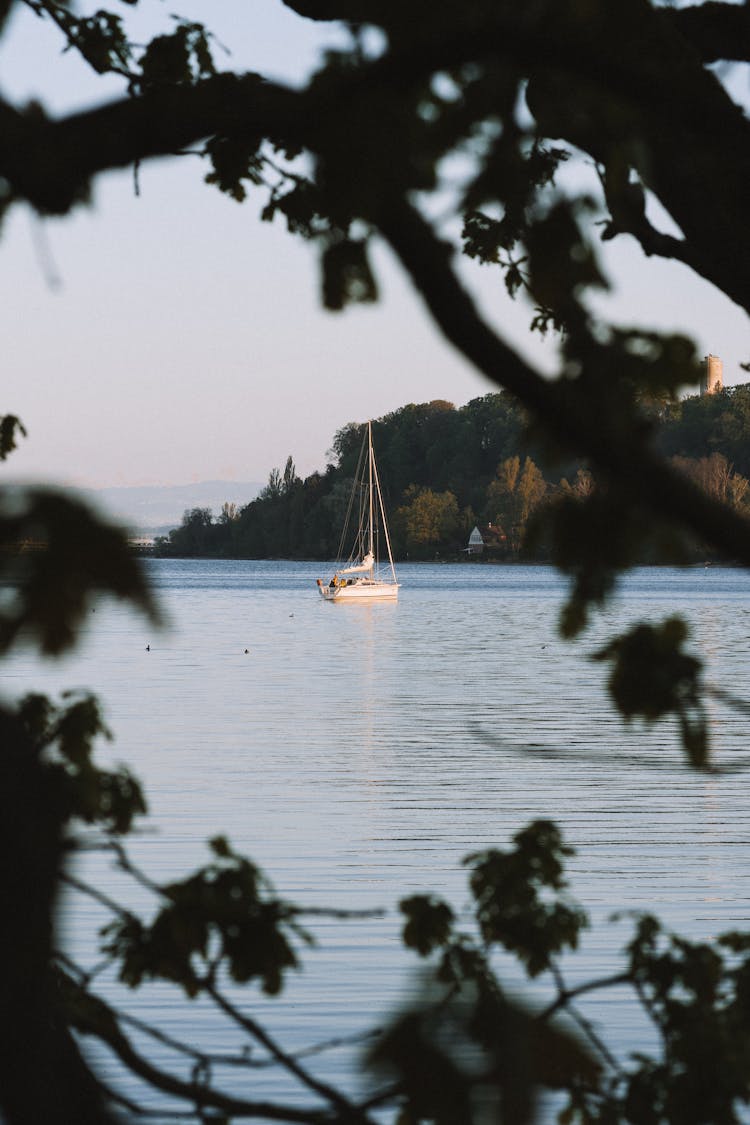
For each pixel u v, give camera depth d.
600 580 5.72
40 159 5.48
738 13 9.34
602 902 53.22
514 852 14.18
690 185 8.31
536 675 168.12
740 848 64.56
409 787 82.81
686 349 6.27
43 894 4.75
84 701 12.26
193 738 106.00
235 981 10.62
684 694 6.67
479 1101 4.53
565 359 6.34
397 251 5.44
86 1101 6.04
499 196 6.64
